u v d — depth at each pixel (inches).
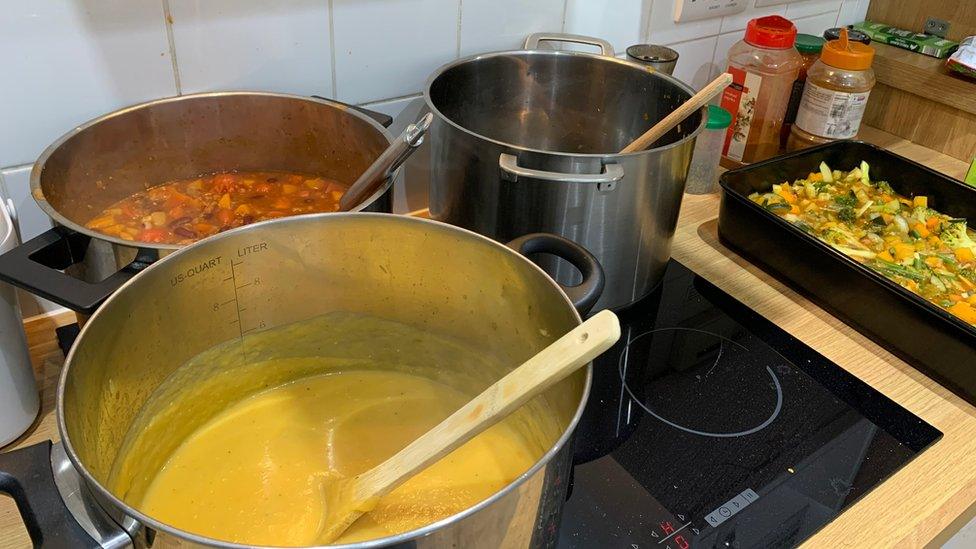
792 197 40.7
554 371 17.1
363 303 27.1
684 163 30.6
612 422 28.2
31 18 26.6
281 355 27.8
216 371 26.2
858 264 32.9
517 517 16.3
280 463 25.9
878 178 42.8
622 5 41.4
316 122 31.9
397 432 27.3
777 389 30.2
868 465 26.8
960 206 39.9
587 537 23.6
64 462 17.2
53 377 28.3
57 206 27.1
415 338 28.1
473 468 25.0
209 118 31.2
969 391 29.8
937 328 30.3
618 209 29.4
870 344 33.1
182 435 26.2
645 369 31.0
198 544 14.4
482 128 37.7
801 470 26.5
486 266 24.0
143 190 31.5
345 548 14.2
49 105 28.4
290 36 31.9
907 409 29.5
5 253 22.3
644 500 25.0
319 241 24.9
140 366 22.5
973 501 25.7
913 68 48.1
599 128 38.6
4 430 25.1
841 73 42.6
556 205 28.6
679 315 34.2
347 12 32.7
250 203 32.0
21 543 22.6
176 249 22.6
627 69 36.0
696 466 26.5
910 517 24.9
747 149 46.2
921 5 50.4
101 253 23.1
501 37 38.0
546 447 23.6
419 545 14.9
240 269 24.3
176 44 29.7
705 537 23.8
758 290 36.3
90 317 20.2
